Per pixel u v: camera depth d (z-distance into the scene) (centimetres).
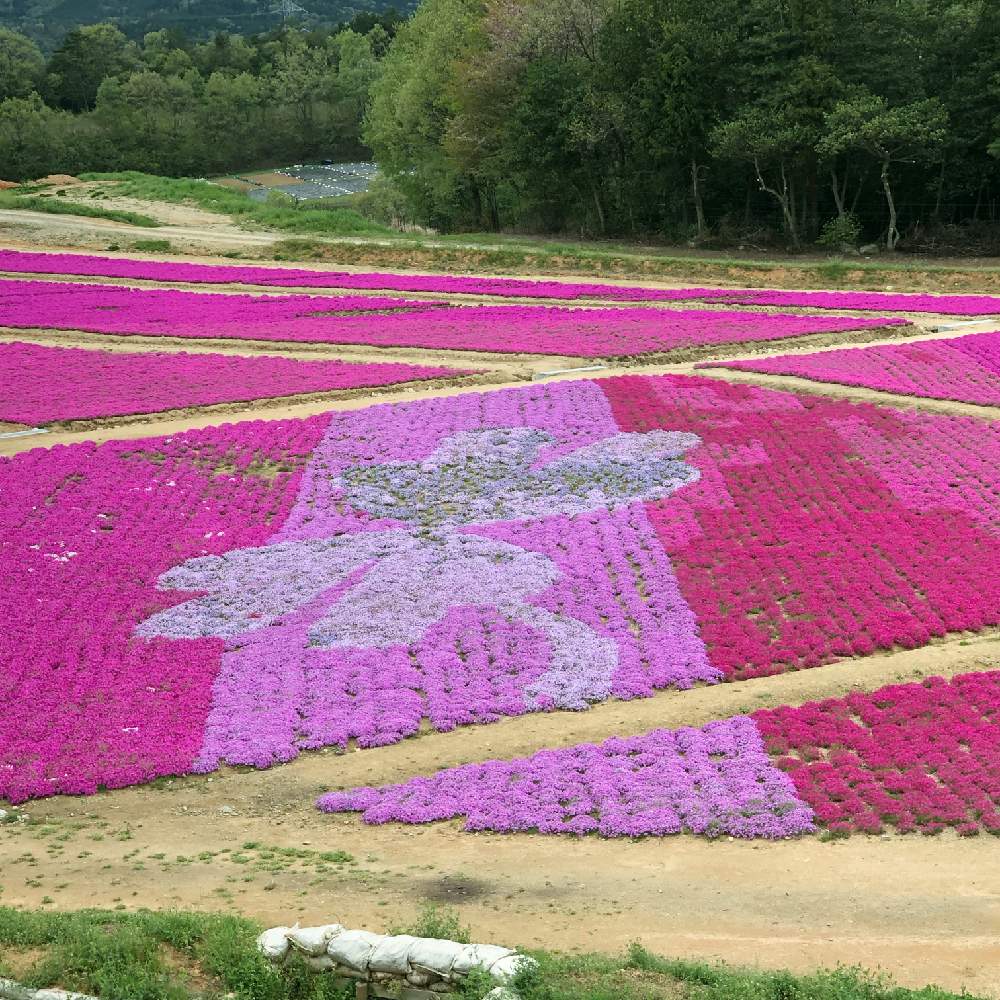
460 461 4250
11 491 3916
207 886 1995
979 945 1772
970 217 8456
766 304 6412
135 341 5844
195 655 3019
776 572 3391
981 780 2333
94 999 1505
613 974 1563
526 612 3200
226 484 4075
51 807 2430
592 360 5331
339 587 3394
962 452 4134
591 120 8138
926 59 8000
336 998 1531
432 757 2588
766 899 1952
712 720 2656
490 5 9256
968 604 3141
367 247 7881
